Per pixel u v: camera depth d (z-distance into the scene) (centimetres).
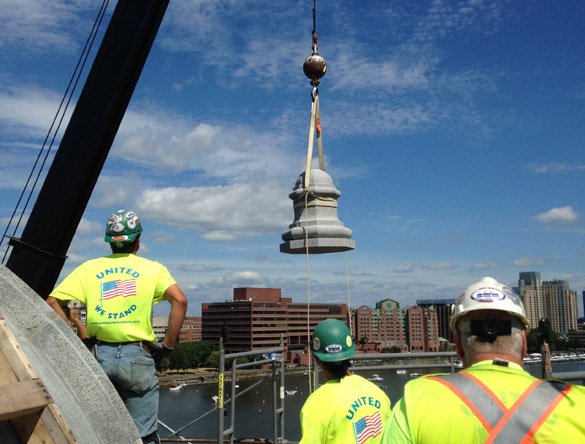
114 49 711
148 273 439
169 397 11088
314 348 403
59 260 686
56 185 693
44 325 343
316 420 377
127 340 427
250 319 14488
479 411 199
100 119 699
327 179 613
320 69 639
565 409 197
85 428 303
